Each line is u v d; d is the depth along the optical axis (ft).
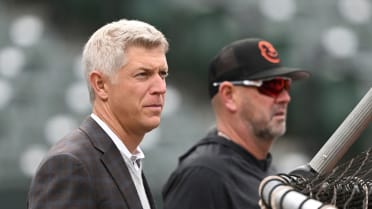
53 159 27.14
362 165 26.14
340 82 89.30
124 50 28.14
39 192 26.84
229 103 41.73
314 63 91.45
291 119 85.10
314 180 25.77
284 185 23.41
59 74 89.76
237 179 39.75
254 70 41.45
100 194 27.45
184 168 40.04
